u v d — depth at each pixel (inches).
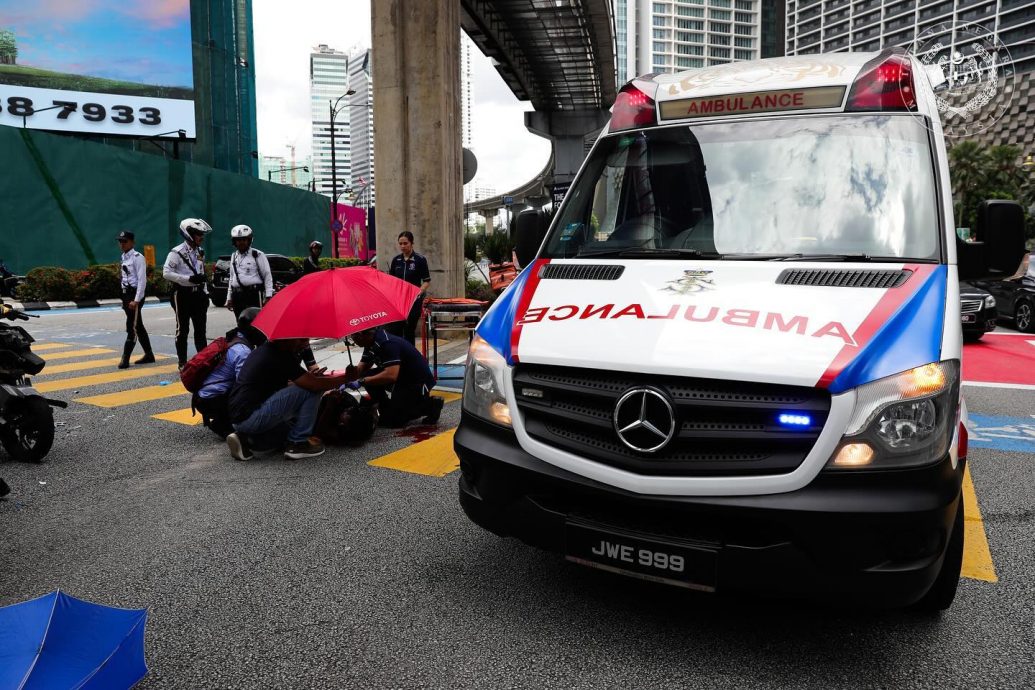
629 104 168.1
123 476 194.1
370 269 213.6
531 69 1304.1
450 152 480.1
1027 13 4960.6
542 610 120.8
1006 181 2994.6
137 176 983.6
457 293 500.1
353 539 150.6
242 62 2154.3
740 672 103.3
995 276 140.1
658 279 126.2
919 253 126.3
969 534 154.6
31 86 1781.5
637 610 120.6
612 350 108.0
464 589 128.3
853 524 93.2
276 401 204.2
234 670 104.7
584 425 108.2
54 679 77.5
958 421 102.0
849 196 137.4
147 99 1855.3
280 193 1290.6
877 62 152.8
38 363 206.5
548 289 132.4
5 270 789.9
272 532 154.6
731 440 98.8
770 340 103.3
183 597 126.3
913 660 106.4
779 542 97.0
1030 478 193.8
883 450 94.8
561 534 109.3
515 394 115.6
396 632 114.3
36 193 866.8
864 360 98.3
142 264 375.9
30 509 169.3
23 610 83.7
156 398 294.4
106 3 1808.6
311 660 107.0
